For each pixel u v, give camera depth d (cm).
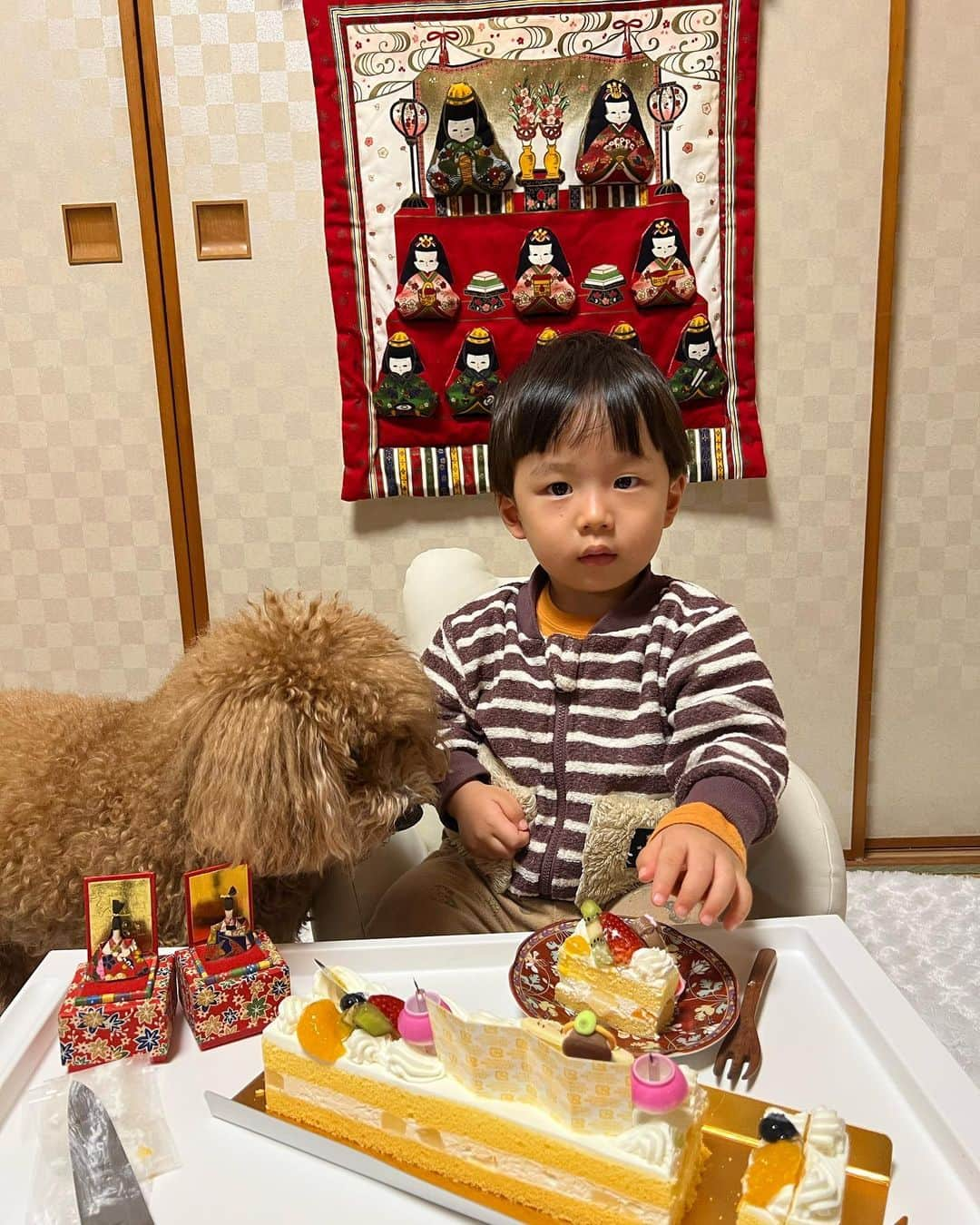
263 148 164
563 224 162
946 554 181
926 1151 55
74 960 74
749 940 76
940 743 190
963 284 169
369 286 166
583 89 158
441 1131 54
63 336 172
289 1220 52
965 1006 140
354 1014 59
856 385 172
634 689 94
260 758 73
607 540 90
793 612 182
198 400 174
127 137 164
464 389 167
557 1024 57
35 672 189
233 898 71
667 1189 48
